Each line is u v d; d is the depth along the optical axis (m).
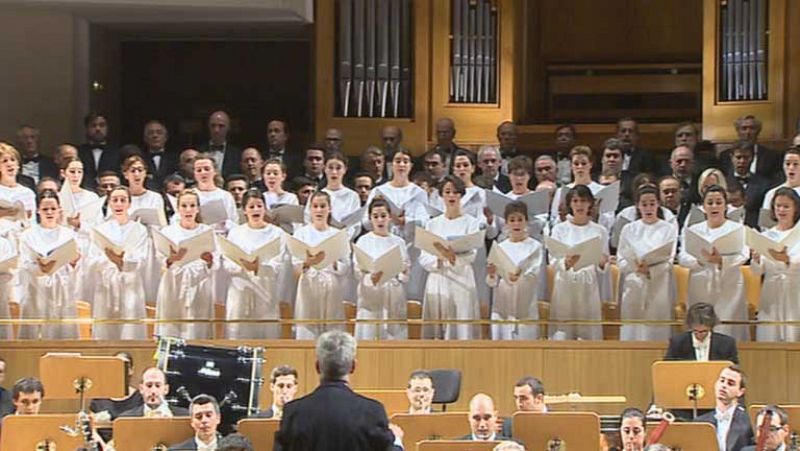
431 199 14.38
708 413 11.36
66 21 18.30
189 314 13.21
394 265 12.91
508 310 13.23
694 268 13.16
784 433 10.27
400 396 11.47
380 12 18.36
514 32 18.61
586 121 19.80
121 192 13.41
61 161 15.37
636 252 13.17
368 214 13.84
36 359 12.87
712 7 17.97
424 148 18.38
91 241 13.37
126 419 10.26
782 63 17.66
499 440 10.08
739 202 14.15
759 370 12.71
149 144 16.30
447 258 13.05
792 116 17.64
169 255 12.84
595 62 19.86
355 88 18.38
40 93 18.31
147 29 19.34
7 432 10.44
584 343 12.84
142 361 12.89
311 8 18.42
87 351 12.89
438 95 18.38
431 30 18.38
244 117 20.38
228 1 17.66
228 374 11.69
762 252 12.71
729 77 17.94
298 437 8.46
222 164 16.38
